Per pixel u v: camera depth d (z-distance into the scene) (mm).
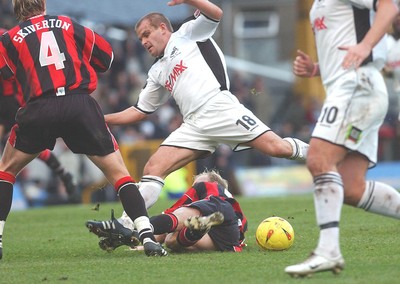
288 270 20516
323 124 21078
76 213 45062
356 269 22016
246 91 86500
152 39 29719
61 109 25359
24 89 25797
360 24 21594
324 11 21844
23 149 26062
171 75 29672
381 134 75000
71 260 26797
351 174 22016
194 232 25953
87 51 26297
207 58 29406
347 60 20516
